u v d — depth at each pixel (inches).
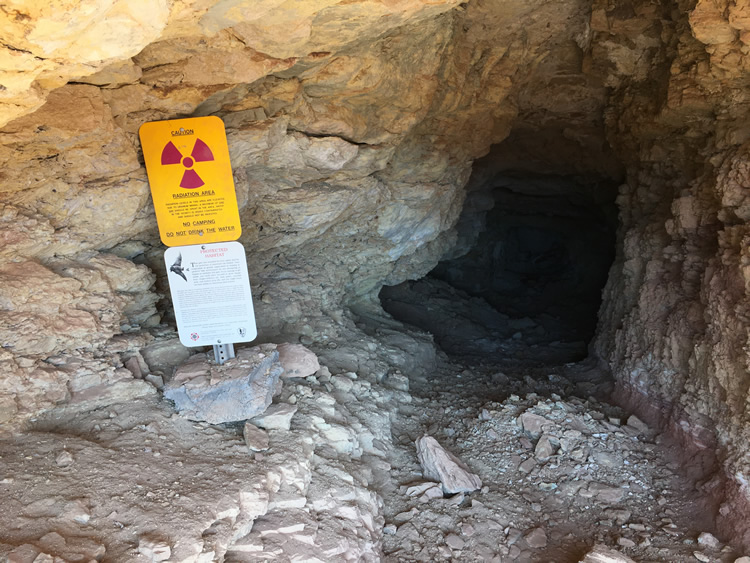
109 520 106.4
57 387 132.2
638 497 183.5
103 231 144.6
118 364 148.5
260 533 121.3
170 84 132.9
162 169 133.9
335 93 174.7
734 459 166.2
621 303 287.3
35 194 126.6
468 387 276.5
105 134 125.7
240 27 120.5
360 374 228.2
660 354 224.4
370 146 209.2
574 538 166.2
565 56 255.8
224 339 148.3
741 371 165.8
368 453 182.9
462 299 462.9
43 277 129.0
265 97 159.3
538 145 370.6
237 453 137.3
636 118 247.3
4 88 81.2
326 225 234.5
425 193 265.9
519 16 210.2
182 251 139.9
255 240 223.1
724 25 157.3
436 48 190.4
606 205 439.8
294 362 186.7
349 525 137.9
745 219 173.6
